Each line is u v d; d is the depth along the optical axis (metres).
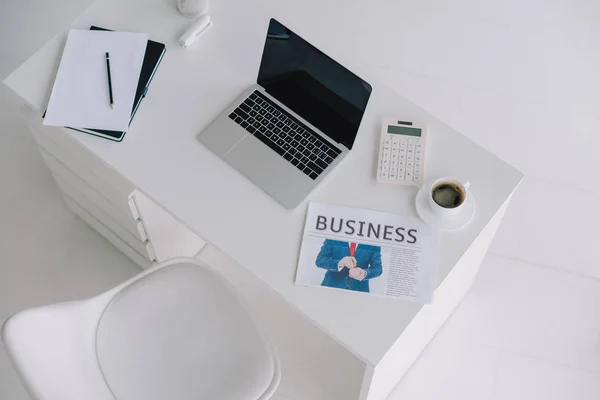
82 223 2.83
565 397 2.54
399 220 2.00
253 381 1.98
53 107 2.13
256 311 2.67
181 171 2.06
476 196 2.03
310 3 3.26
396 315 1.87
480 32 3.24
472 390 2.55
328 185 2.05
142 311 2.09
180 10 2.29
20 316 1.68
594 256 2.79
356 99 1.96
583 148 2.99
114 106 2.12
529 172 2.93
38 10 3.20
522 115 3.05
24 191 2.87
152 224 2.41
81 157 2.23
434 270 1.93
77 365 1.87
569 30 3.25
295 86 2.08
